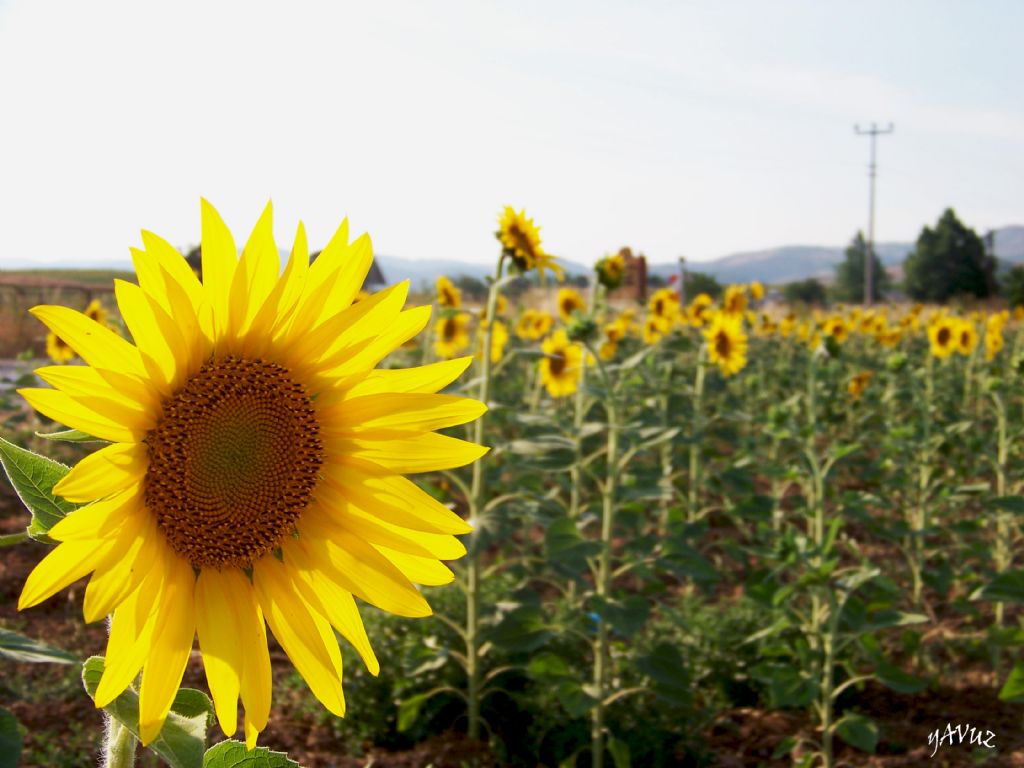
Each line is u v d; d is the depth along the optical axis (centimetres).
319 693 209
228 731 196
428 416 217
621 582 765
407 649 519
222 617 205
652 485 562
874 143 6525
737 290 1183
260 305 208
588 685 486
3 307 1897
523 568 593
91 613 174
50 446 983
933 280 6769
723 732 551
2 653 169
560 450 523
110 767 185
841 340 1543
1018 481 788
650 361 838
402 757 486
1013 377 989
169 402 203
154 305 189
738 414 730
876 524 631
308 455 213
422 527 214
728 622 605
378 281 1941
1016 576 471
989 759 500
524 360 1351
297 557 214
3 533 798
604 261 714
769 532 649
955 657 628
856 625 499
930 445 783
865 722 487
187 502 203
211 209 198
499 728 525
